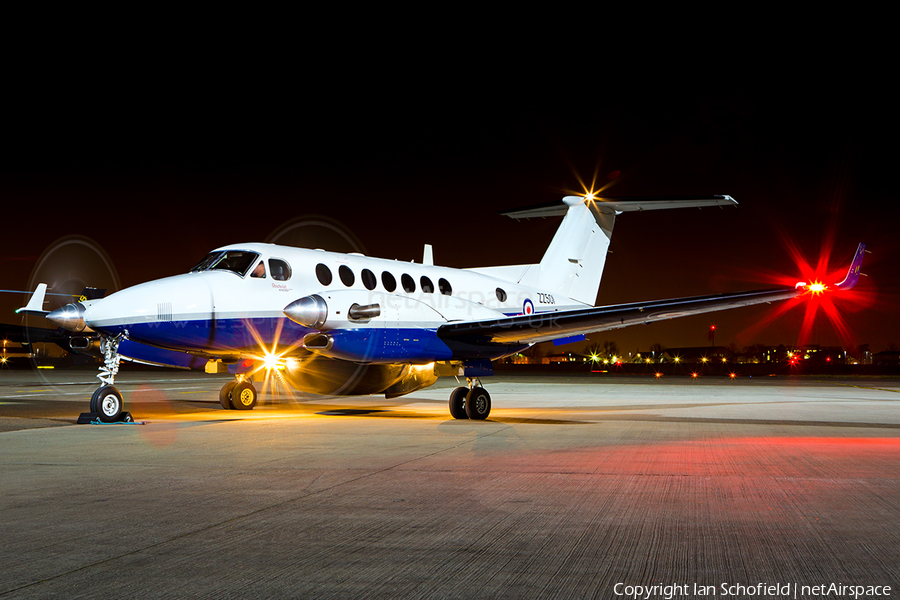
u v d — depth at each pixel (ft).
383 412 46.21
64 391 73.92
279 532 14.39
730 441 29.50
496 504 16.96
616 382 114.83
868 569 12.10
